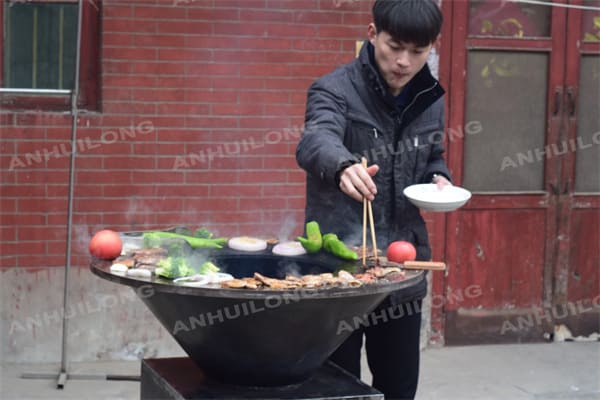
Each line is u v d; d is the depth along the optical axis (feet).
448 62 17.76
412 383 11.27
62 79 16.43
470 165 18.20
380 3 9.92
